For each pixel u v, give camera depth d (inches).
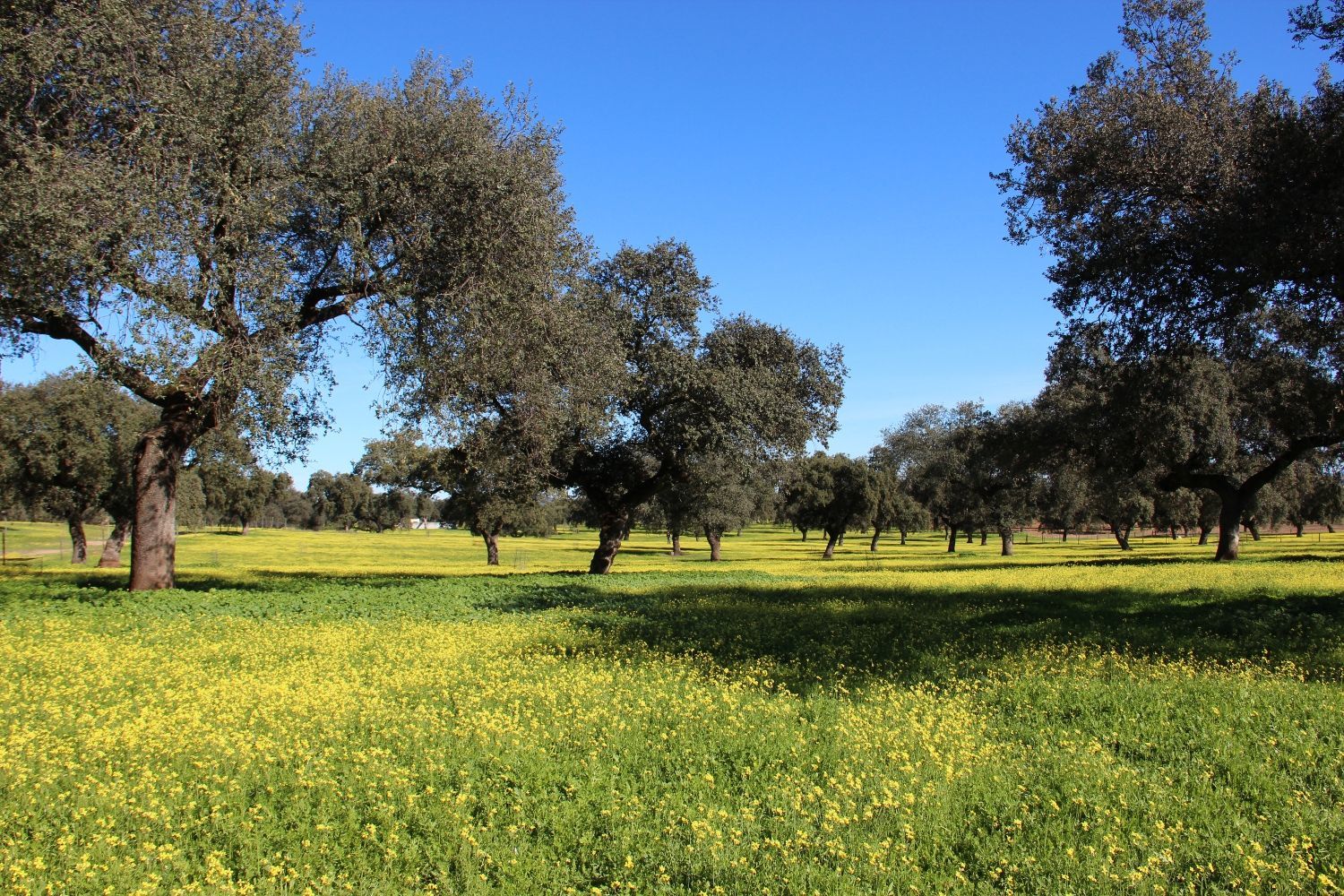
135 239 682.8
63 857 231.0
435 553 3063.5
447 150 838.5
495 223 847.7
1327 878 214.2
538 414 1042.1
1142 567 1409.9
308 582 1136.8
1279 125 580.1
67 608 738.8
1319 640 559.8
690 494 2044.8
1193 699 406.0
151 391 852.6
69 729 355.9
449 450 1316.4
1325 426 1348.4
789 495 2785.4
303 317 895.1
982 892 217.8
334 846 244.1
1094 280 686.5
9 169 639.8
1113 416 1416.1
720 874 223.8
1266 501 2155.5
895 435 3619.6
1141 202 670.5
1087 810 270.8
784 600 928.3
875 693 428.1
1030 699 418.9
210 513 3705.7
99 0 694.5
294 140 816.9
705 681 463.8
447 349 869.2
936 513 2992.1
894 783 286.4
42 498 1867.6
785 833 251.0
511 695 419.2
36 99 706.8
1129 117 655.8
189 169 728.3
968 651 555.2
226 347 749.3
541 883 222.2
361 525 6176.2
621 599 954.1
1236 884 219.5
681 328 1285.7
